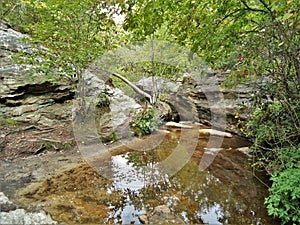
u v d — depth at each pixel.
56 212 1.91
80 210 1.98
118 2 2.17
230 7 2.40
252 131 3.18
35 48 3.79
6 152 2.95
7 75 3.79
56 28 3.55
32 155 3.06
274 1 1.54
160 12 2.46
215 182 2.67
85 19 3.63
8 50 4.29
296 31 1.78
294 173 1.97
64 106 4.11
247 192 2.43
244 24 2.52
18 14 5.07
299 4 1.46
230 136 4.30
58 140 3.44
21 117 3.54
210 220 1.98
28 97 3.83
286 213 1.80
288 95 2.38
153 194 2.39
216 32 2.64
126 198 2.27
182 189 2.52
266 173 2.80
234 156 3.40
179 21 2.75
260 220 1.98
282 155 2.25
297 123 2.40
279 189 1.95
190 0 2.35
